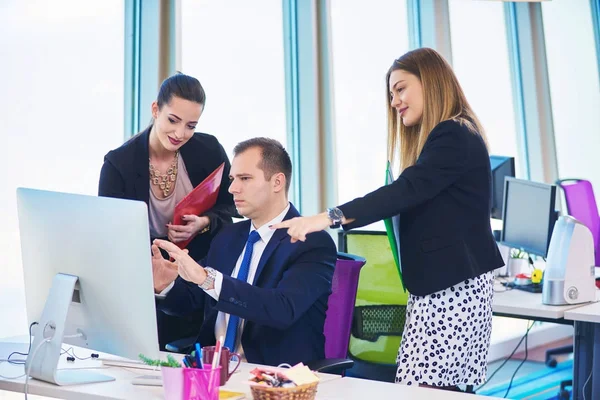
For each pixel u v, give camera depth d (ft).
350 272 8.86
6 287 10.64
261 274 7.83
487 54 19.95
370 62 16.61
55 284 6.58
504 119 20.38
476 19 19.63
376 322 11.28
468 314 7.73
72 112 11.51
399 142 8.45
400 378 7.91
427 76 7.88
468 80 19.21
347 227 7.16
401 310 11.25
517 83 21.18
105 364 7.16
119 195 9.14
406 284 7.89
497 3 20.38
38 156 11.07
